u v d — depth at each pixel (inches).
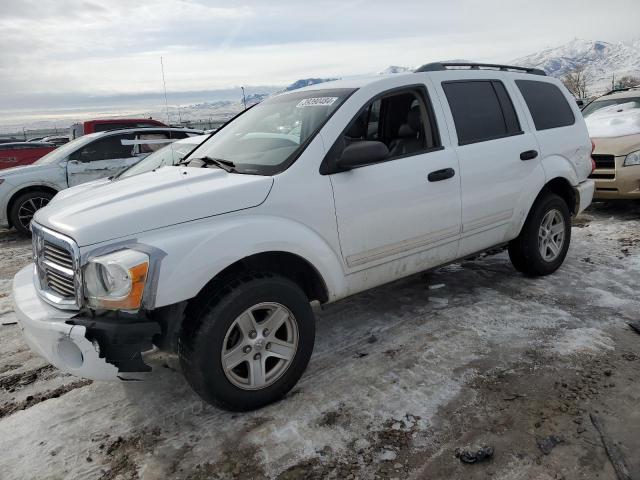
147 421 108.1
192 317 98.9
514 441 94.6
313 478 88.7
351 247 120.5
